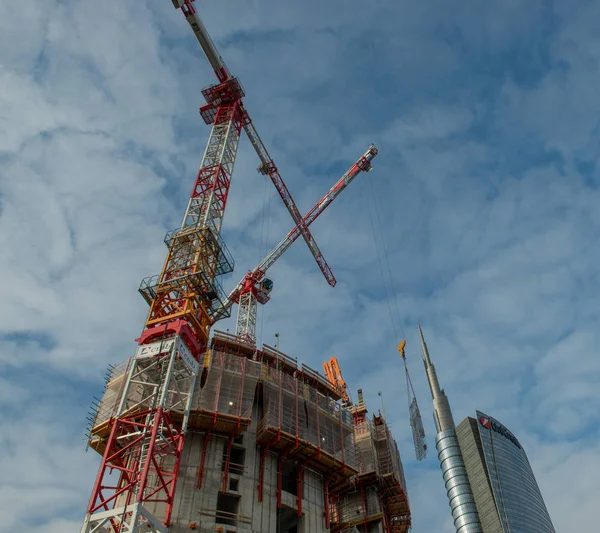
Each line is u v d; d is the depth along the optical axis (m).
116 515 48.38
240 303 129.62
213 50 102.12
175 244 80.19
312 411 77.50
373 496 90.75
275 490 67.62
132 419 61.09
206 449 65.56
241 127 103.56
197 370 66.75
